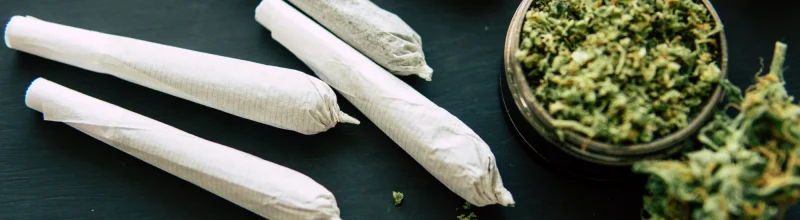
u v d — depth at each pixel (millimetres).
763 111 242
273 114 270
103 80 284
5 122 281
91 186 278
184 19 287
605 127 244
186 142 269
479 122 280
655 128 245
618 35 248
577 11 254
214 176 267
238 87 269
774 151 244
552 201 275
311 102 266
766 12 281
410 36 275
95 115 271
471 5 286
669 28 251
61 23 287
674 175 244
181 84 272
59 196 277
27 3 288
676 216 251
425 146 266
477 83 282
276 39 282
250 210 271
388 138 280
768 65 278
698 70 248
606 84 245
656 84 248
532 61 251
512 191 277
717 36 250
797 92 276
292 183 265
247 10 287
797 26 280
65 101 273
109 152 279
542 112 247
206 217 276
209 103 274
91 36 277
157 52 274
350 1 277
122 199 277
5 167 278
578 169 267
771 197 243
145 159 272
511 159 278
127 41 276
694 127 246
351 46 281
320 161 279
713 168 241
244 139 281
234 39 287
